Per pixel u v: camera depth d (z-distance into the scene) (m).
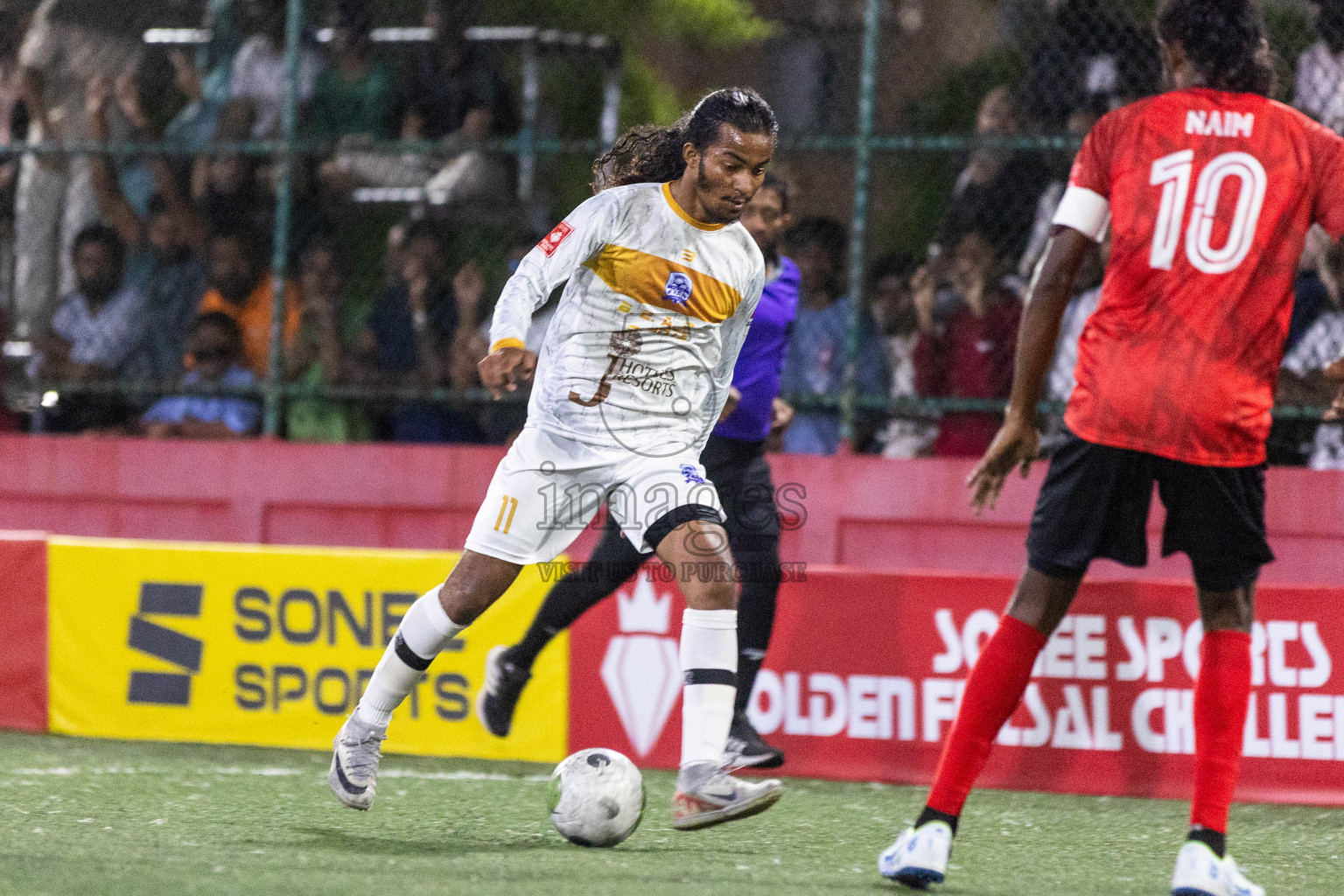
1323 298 20.83
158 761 16.80
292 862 11.48
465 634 17.44
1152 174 10.80
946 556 22.20
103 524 25.03
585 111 29.94
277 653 17.94
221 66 27.94
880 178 25.20
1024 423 11.27
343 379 25.42
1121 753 16.05
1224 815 10.80
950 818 11.02
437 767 16.83
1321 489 20.98
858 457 22.58
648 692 17.14
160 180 26.08
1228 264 10.62
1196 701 11.11
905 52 31.86
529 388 24.89
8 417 26.75
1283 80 19.72
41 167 26.64
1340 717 15.55
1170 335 10.66
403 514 23.98
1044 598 11.20
